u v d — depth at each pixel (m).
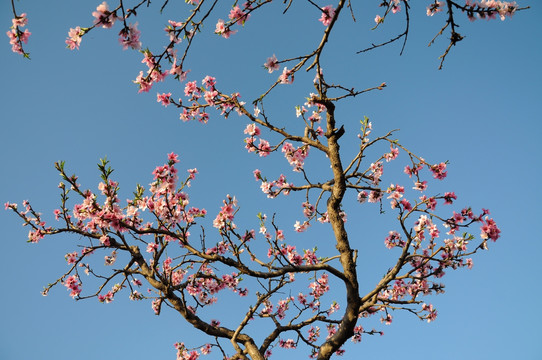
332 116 6.23
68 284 6.37
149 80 3.94
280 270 5.28
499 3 3.69
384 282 5.93
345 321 6.01
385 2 3.96
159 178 4.95
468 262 6.00
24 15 3.45
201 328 6.17
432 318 7.42
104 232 5.30
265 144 6.54
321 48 4.09
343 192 6.21
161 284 6.07
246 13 3.99
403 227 5.76
